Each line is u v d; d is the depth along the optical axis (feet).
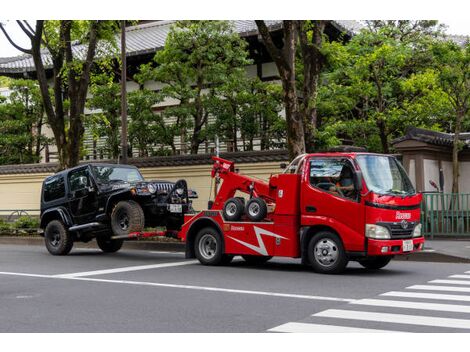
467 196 54.44
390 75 66.13
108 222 46.85
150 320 22.41
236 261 43.60
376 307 24.63
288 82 50.24
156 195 45.21
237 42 69.56
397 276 34.53
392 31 66.18
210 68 67.36
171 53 67.56
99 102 73.10
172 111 67.82
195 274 36.01
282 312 23.73
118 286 31.27
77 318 22.97
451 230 55.06
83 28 65.67
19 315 23.67
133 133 71.61
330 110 63.77
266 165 64.18
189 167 70.13
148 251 53.62
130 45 87.45
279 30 70.64
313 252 35.60
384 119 63.10
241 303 25.90
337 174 34.88
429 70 64.08
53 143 87.61
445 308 24.30
